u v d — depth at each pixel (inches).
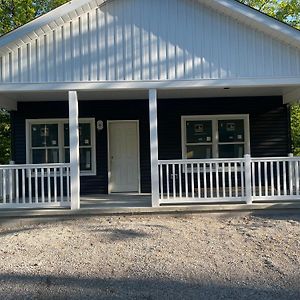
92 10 395.5
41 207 392.2
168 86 395.2
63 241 315.0
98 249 291.9
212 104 518.9
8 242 317.4
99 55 395.2
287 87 443.2
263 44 398.0
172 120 519.2
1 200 452.4
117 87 394.9
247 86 401.1
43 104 517.3
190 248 290.4
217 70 397.1
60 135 521.0
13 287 225.3
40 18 381.7
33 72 392.5
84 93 462.9
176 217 388.8
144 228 345.7
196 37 397.7
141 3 398.0
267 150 518.6
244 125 521.0
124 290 218.7
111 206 400.5
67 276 241.0
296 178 402.0
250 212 391.5
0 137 925.2
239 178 515.5
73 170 389.7
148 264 258.5
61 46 394.0
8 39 378.9
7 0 907.4
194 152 520.7
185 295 211.0
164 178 520.7
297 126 930.1
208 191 497.0
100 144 521.0
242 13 384.5
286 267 250.4
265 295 209.5
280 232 326.6
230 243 301.4
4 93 437.1
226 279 232.8
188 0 398.0
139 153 521.0
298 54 397.7
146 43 396.5
